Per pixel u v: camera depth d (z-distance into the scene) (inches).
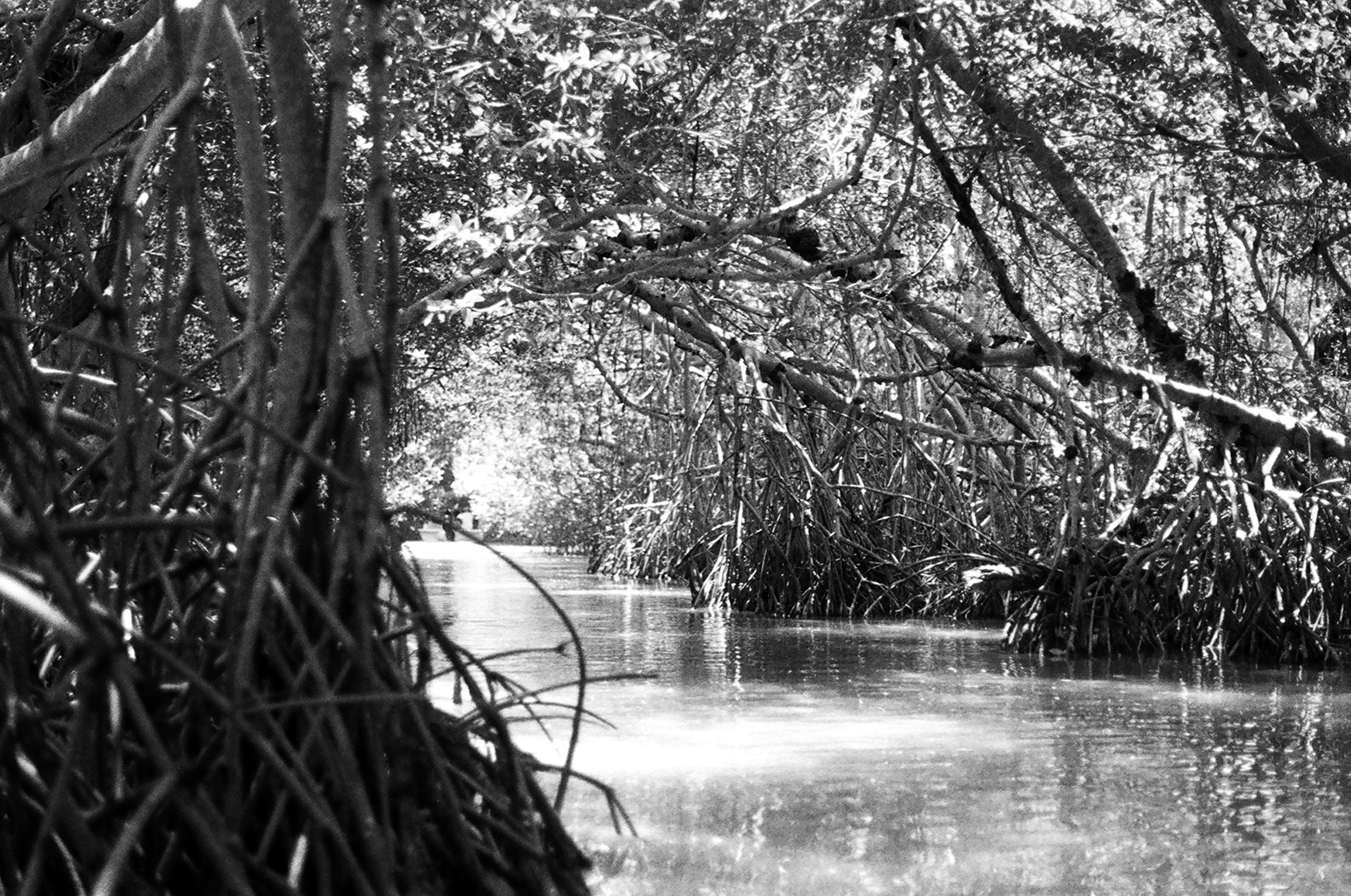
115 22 390.9
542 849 124.0
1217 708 367.9
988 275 722.8
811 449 775.1
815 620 700.7
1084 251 603.8
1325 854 210.1
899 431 781.9
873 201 612.1
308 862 108.3
